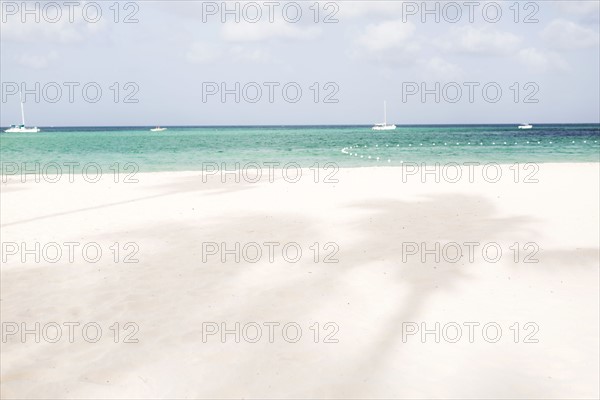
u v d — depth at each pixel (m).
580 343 4.36
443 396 3.59
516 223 9.17
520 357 4.15
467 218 9.78
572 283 5.90
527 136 71.75
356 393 3.65
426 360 4.15
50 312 5.33
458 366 4.04
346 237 8.42
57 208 11.93
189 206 12.00
